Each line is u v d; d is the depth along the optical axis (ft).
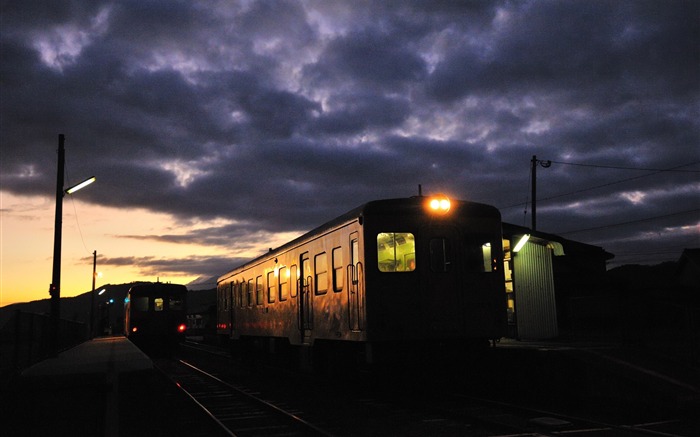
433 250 37.32
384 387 42.91
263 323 59.98
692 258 103.50
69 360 25.16
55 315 49.67
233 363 71.36
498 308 37.83
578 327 65.57
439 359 37.22
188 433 28.55
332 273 41.47
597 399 31.35
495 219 38.86
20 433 16.87
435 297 36.70
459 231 37.83
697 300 61.21
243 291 69.92
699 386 28.86
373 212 36.60
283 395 41.01
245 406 36.09
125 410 19.43
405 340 35.88
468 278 37.50
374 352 36.06
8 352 26.32
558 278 74.08
